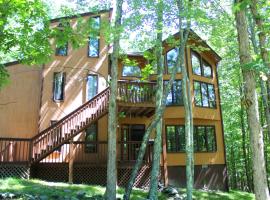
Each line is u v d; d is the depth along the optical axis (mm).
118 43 11305
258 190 6719
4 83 9289
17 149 16344
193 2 11234
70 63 18703
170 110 19328
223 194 17953
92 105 16250
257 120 6922
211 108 20672
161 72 13156
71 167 15062
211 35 13664
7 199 9531
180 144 19234
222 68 23859
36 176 15422
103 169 16156
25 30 8516
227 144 29094
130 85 16031
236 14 7352
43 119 17703
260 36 9234
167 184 16828
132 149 16891
